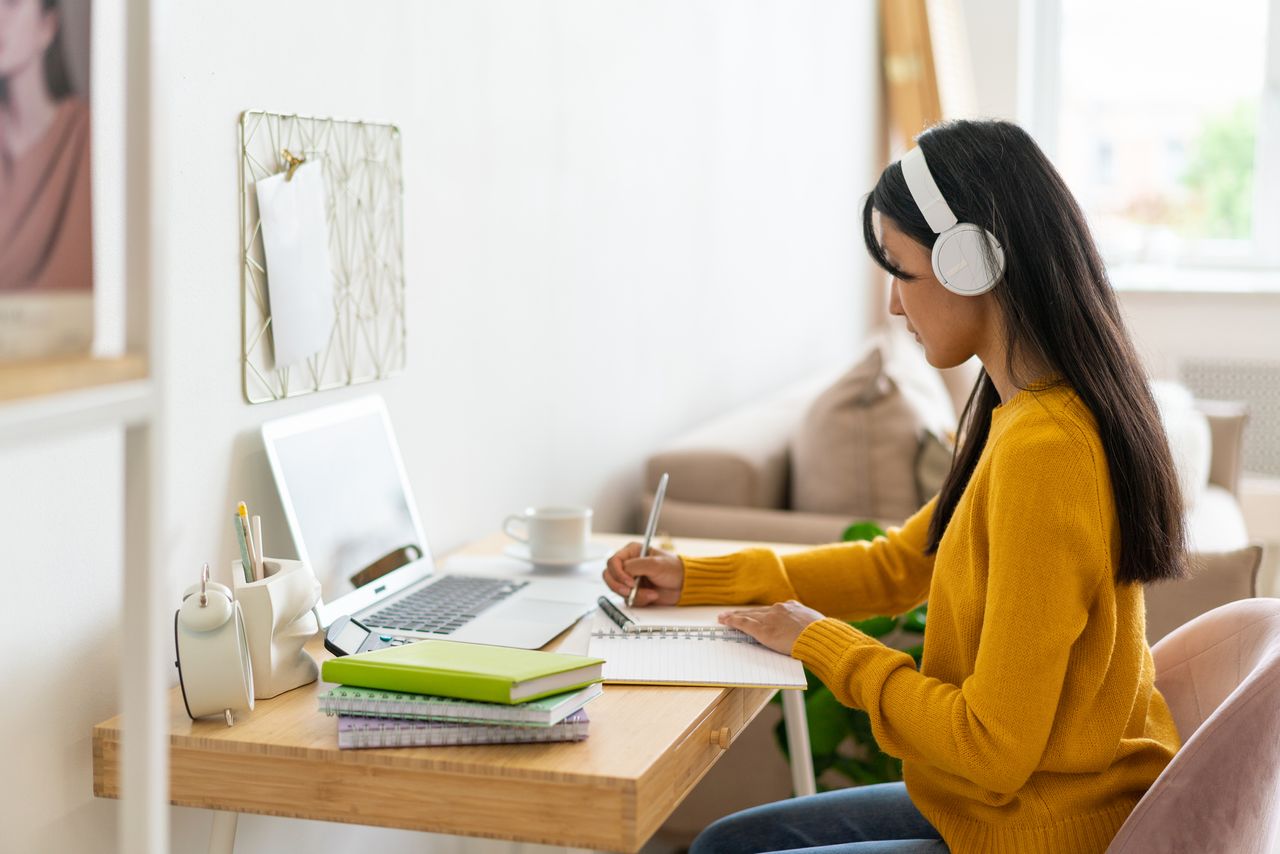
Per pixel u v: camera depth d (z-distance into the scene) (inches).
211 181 51.8
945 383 143.9
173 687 49.8
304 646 49.8
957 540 47.5
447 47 70.2
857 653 48.0
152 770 29.2
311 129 58.3
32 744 43.7
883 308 195.2
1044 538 42.2
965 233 45.9
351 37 61.1
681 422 114.2
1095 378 44.6
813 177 154.8
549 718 40.8
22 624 43.1
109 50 45.3
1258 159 186.9
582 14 88.6
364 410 62.3
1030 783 45.2
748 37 128.0
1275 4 183.2
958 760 43.1
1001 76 185.6
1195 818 42.2
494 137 76.3
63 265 27.5
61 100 27.4
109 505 47.0
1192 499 107.9
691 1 111.8
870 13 174.7
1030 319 45.5
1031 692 41.9
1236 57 186.4
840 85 163.5
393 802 40.8
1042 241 45.4
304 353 57.9
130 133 28.1
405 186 66.6
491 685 40.9
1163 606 72.1
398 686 42.1
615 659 50.2
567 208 87.6
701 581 58.8
